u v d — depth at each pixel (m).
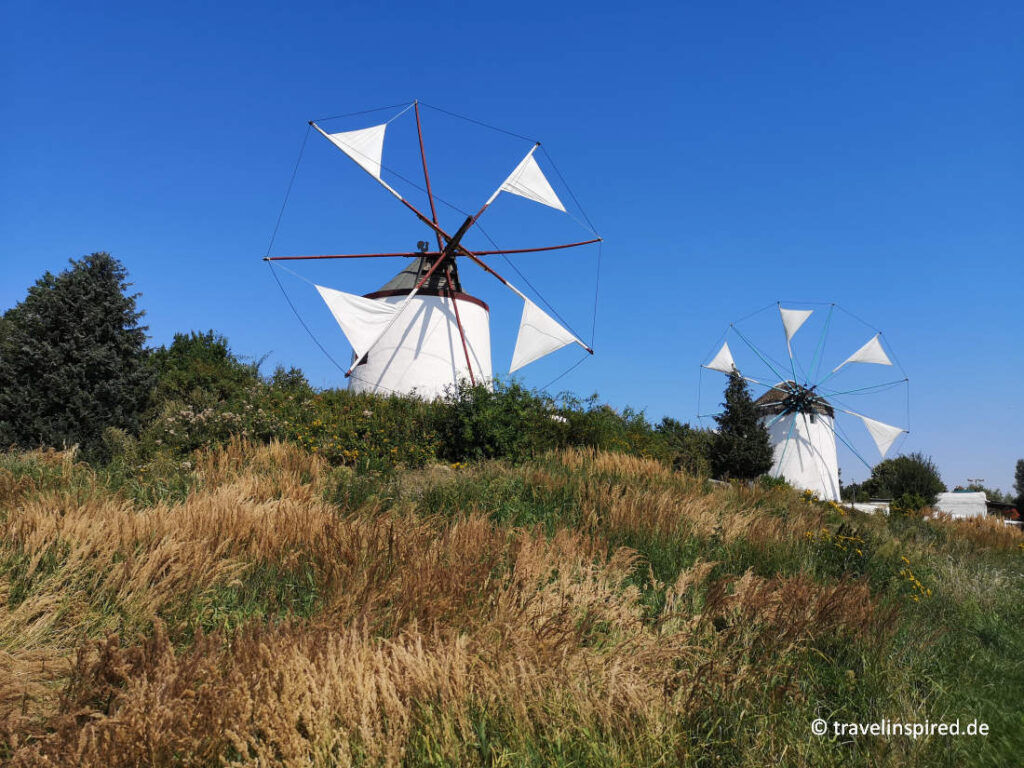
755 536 8.70
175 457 11.48
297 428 13.58
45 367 14.27
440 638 4.13
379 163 25.83
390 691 3.24
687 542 8.02
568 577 5.48
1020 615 7.78
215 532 5.84
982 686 5.15
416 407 17.16
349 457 12.84
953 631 6.76
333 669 3.20
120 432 13.29
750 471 33.53
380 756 2.99
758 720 3.96
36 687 3.41
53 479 8.09
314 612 4.58
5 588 4.35
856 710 4.49
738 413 34.31
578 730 3.48
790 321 54.75
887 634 5.69
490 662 3.87
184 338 26.20
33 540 4.95
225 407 15.27
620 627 4.93
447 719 3.18
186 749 2.79
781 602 5.69
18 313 19.89
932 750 3.99
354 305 22.66
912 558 9.48
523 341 24.28
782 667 4.74
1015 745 4.07
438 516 7.64
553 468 12.66
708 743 3.65
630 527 8.02
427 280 25.67
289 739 2.84
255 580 5.26
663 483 12.84
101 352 14.57
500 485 9.65
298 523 6.21
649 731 3.48
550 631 4.34
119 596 4.50
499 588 4.86
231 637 3.93
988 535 16.11
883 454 51.00
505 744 3.36
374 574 4.98
